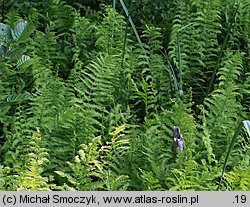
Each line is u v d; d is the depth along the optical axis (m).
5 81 5.94
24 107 5.75
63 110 5.49
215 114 5.52
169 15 7.30
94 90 5.71
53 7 7.32
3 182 4.37
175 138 4.86
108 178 4.57
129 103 6.09
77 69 6.47
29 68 6.12
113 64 5.95
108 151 4.83
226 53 6.51
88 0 8.00
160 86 6.21
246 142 5.44
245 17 7.17
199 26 7.03
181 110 5.29
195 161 4.93
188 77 6.43
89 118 5.23
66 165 4.99
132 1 7.16
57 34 7.27
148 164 4.97
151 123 5.36
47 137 5.16
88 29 6.92
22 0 7.32
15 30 4.80
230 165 5.03
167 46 7.10
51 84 5.70
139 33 7.34
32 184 4.27
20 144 5.09
